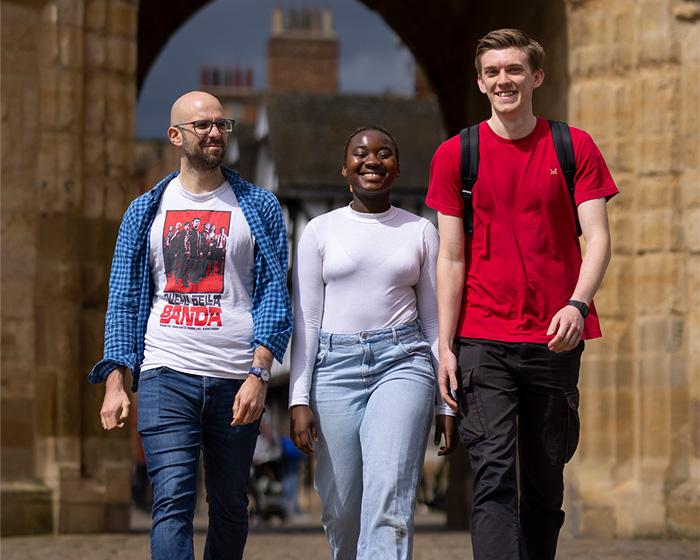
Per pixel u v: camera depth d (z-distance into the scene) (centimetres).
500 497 496
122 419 505
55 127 1118
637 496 1075
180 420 511
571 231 512
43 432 1097
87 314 1124
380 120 3728
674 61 1113
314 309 536
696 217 1098
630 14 1132
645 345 1098
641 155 1116
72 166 1122
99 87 1143
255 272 529
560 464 520
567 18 1153
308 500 3050
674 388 1086
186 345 515
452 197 514
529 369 505
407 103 3831
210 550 543
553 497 527
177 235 521
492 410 503
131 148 1156
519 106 504
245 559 874
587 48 1137
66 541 1012
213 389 514
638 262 1111
